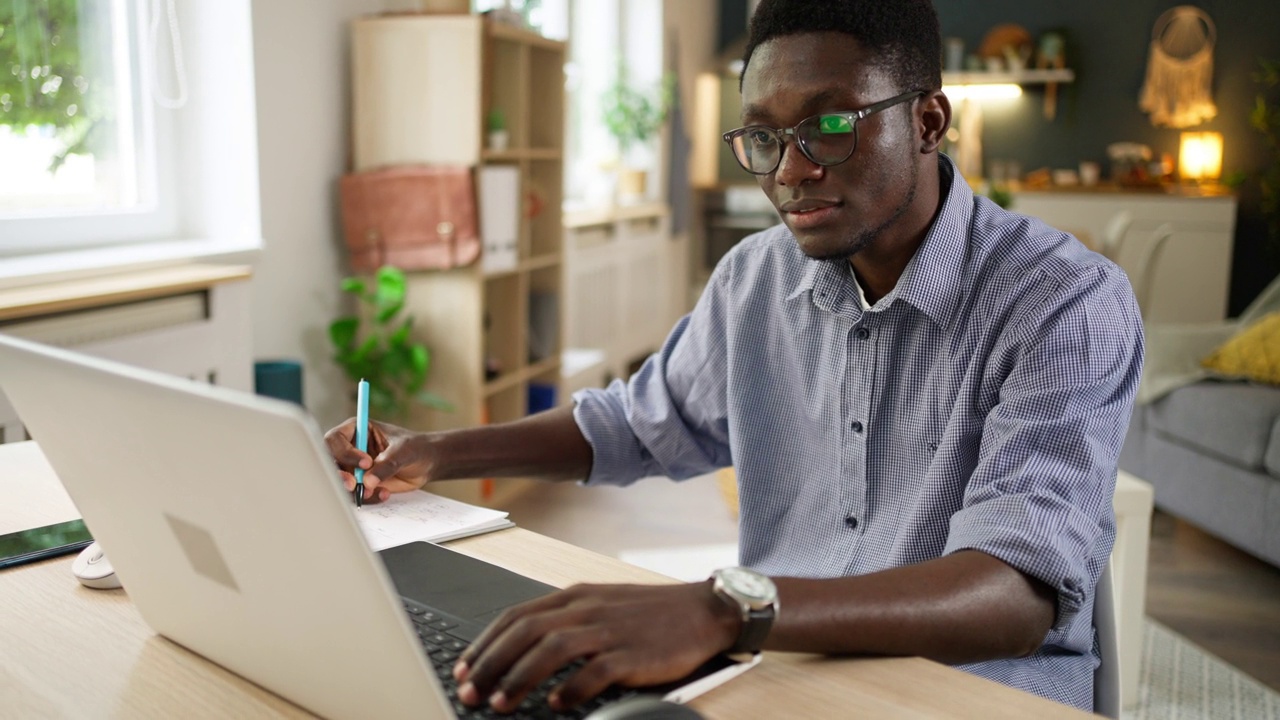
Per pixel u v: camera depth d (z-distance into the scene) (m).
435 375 3.27
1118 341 1.02
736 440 1.25
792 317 1.22
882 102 1.02
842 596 0.80
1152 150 6.59
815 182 1.04
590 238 4.96
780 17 1.04
